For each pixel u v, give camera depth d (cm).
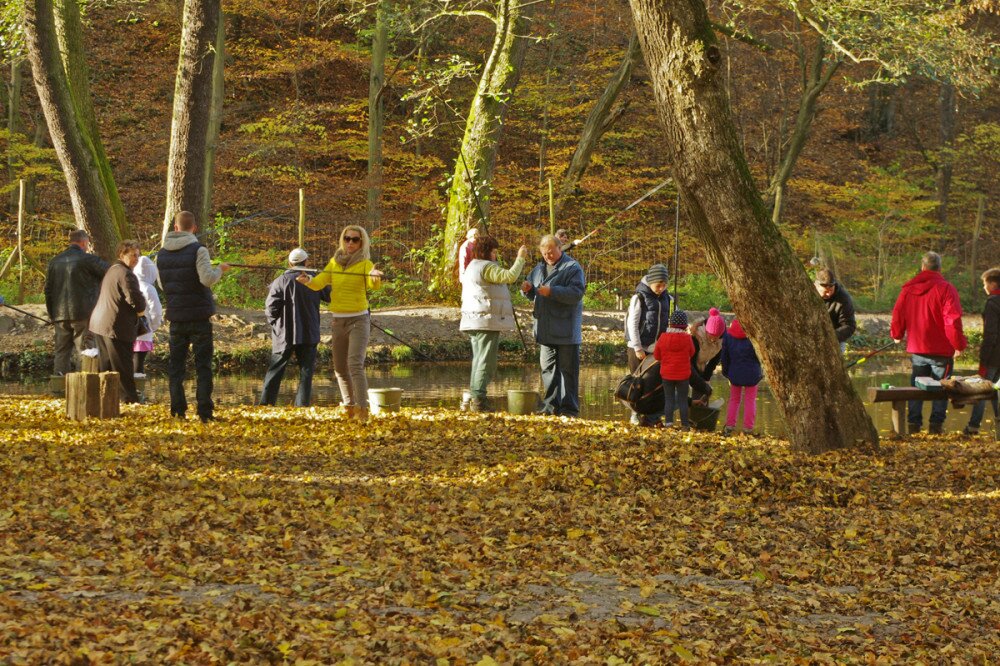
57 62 1647
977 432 1066
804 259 3114
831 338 896
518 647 394
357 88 3228
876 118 4122
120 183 2945
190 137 1675
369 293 2236
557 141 3247
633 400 1041
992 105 4097
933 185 3681
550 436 930
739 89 3569
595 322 2181
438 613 431
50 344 1691
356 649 369
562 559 546
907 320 1103
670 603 477
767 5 2927
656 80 837
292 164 2923
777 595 508
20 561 455
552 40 2989
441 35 3077
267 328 1906
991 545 620
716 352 1052
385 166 2945
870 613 489
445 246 2225
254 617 392
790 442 913
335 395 1398
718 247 869
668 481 762
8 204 2792
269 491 672
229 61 3058
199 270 1001
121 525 541
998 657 432
